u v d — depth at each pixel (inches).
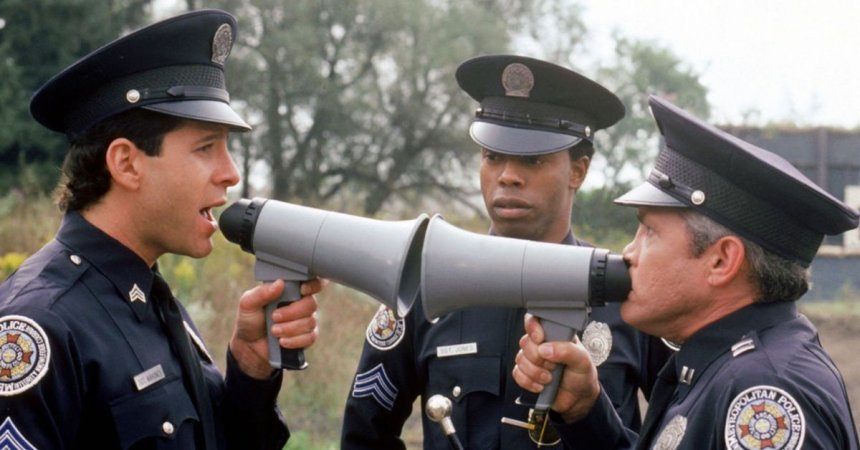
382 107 1117.1
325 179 1152.2
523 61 162.6
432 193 1147.3
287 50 1060.5
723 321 118.3
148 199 123.6
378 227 129.0
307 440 321.1
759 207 116.6
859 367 521.0
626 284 123.2
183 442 124.4
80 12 985.5
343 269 128.5
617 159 604.1
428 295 128.7
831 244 740.7
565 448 150.7
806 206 115.6
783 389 109.9
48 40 975.0
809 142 744.3
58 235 125.6
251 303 131.3
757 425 109.4
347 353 419.8
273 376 136.9
